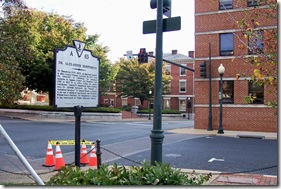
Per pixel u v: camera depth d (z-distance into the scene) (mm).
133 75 46844
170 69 55219
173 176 4074
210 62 21609
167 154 11344
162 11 6387
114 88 54875
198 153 11656
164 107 55438
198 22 23141
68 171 4203
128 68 47812
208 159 10398
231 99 21938
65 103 7512
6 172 7852
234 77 21672
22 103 41188
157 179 3941
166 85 49906
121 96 51750
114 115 34000
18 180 6926
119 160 10094
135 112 44250
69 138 15898
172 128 24578
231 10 21562
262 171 8562
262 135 18500
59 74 7406
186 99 53719
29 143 13984
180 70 54500
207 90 22688
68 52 7613
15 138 15508
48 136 16625
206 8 22812
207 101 22656
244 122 21453
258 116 21031
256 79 5707
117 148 13016
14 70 8906
